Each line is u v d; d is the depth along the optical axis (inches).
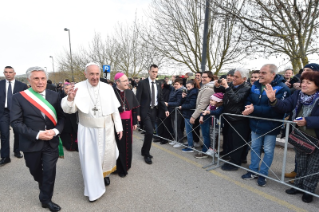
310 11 153.7
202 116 156.9
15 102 86.1
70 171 140.2
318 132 94.9
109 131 109.0
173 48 332.2
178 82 191.2
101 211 95.6
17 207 100.2
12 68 154.6
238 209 96.3
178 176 130.3
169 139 206.4
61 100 95.7
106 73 427.8
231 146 144.9
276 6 155.2
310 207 97.6
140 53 480.1
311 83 94.7
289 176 126.8
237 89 131.6
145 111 157.6
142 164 149.9
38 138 85.6
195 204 100.4
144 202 102.3
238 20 179.2
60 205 100.6
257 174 122.0
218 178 127.5
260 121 118.3
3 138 151.3
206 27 222.1
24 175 134.7
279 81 116.1
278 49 179.6
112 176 131.0
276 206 98.6
